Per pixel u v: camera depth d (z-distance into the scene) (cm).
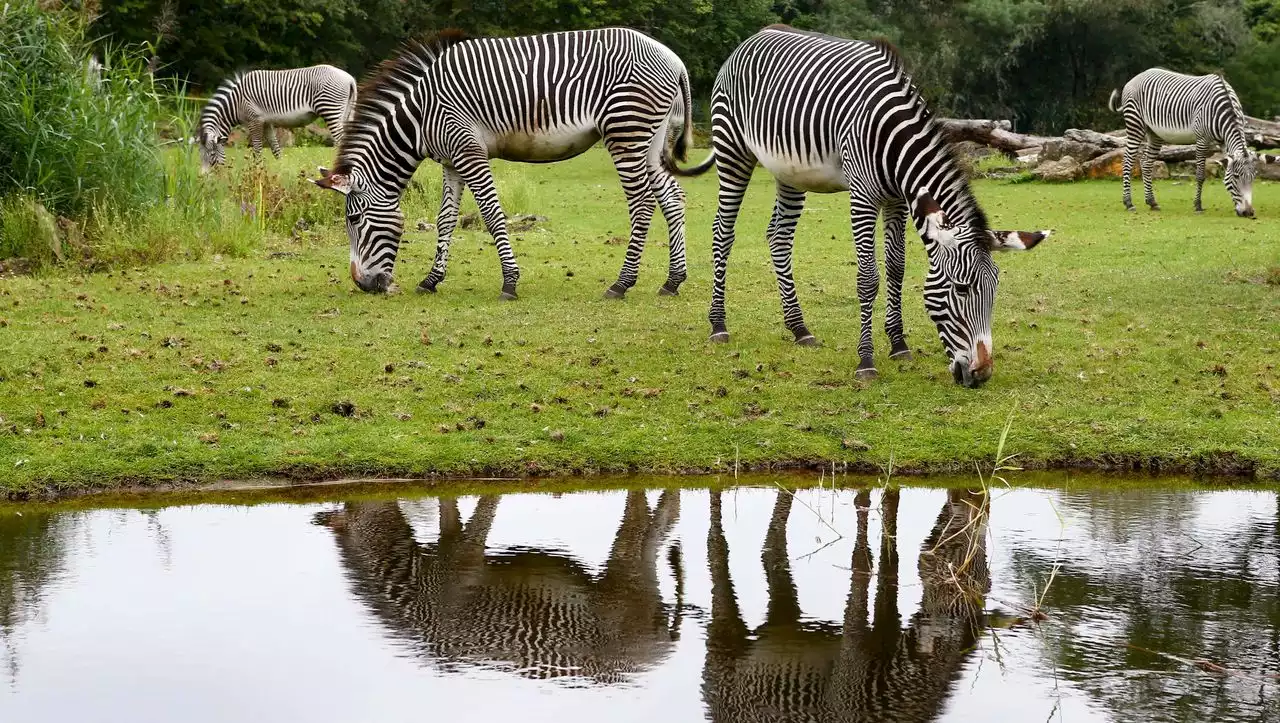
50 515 709
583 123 1203
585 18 4947
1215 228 1755
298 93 2662
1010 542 669
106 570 614
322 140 3469
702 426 847
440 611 568
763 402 888
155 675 490
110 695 470
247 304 1162
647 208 1231
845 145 895
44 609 560
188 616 555
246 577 609
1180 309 1154
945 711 464
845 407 878
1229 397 898
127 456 783
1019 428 841
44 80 1370
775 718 457
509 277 1224
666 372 954
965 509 727
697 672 503
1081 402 888
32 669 495
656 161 1238
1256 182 2455
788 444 820
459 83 1184
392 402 883
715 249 1046
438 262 1254
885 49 910
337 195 1752
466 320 1112
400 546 662
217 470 775
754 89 982
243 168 1861
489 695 477
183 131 1662
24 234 1291
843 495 753
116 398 870
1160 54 5353
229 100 2669
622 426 848
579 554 651
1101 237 1673
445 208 1248
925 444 819
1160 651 521
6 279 1216
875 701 473
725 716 459
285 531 685
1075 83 5394
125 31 3931
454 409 873
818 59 930
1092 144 2673
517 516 716
